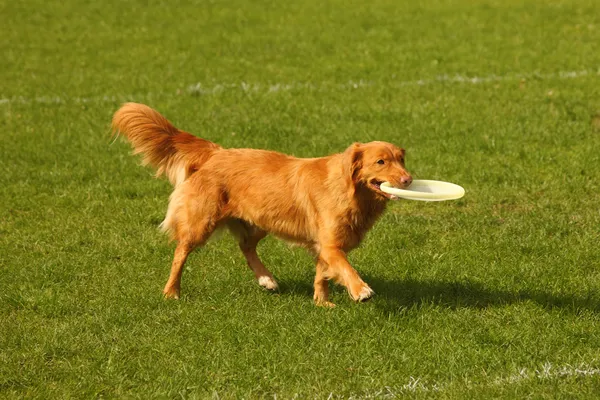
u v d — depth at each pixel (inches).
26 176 617.3
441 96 818.2
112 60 1031.6
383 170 378.3
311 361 345.1
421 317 383.9
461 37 1097.4
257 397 321.4
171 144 430.3
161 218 541.0
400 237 501.4
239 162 415.8
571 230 506.3
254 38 1133.1
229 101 823.1
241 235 441.7
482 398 310.3
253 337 366.6
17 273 447.2
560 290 417.1
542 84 848.9
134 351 358.3
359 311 391.5
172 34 1173.7
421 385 323.9
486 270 447.5
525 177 597.6
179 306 402.6
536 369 333.4
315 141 690.2
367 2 1363.2
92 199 574.9
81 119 770.8
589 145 657.6
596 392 310.8
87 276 448.1
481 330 372.5
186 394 321.7
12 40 1148.5
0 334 371.9
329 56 1023.6
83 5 1379.2
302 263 468.8
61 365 344.8
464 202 563.2
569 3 1293.1
